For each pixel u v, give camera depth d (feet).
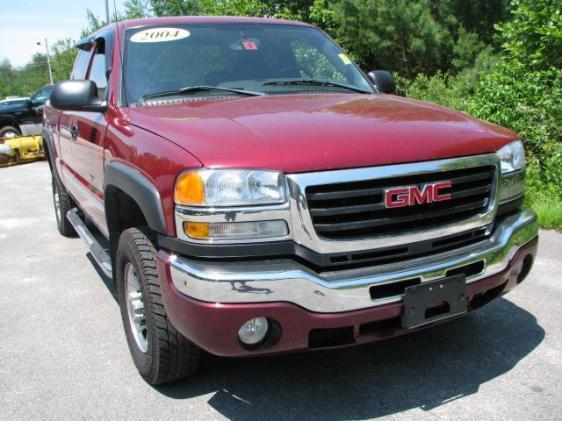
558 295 13.71
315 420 9.25
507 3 34.04
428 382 10.19
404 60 37.40
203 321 8.19
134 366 11.18
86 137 13.41
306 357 11.17
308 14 42.83
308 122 9.35
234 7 42.68
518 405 9.41
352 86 13.58
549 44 25.16
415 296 8.70
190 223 8.24
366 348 11.42
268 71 12.94
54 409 9.80
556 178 21.79
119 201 11.38
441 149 9.03
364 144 8.65
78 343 12.24
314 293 8.21
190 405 9.78
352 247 8.46
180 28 13.33
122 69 12.30
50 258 18.45
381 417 9.25
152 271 9.53
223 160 8.18
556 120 23.03
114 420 9.44
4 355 11.77
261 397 9.94
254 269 8.14
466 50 34.19
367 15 36.35
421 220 8.96
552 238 18.04
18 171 42.11
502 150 9.93
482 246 9.50
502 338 11.67
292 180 8.16
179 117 10.07
